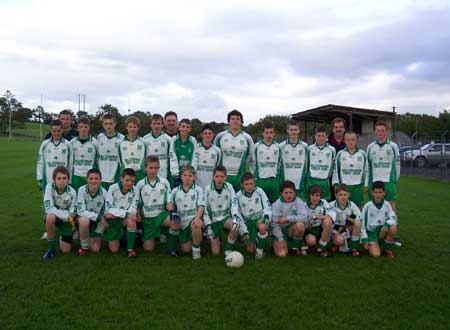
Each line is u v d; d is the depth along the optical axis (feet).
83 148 21.24
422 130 180.86
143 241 19.12
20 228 22.62
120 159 21.34
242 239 19.70
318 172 21.89
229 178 22.34
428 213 28.76
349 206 18.99
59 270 15.37
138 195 18.49
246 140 22.26
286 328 10.96
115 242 18.30
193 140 22.03
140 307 12.12
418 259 17.47
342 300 12.82
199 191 18.56
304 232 18.65
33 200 32.89
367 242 18.45
